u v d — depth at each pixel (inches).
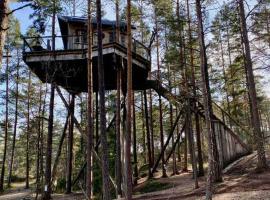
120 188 715.4
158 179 960.9
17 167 2146.9
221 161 835.4
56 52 747.4
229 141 952.9
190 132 757.3
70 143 909.2
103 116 526.9
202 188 654.5
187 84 846.5
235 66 1213.7
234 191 562.9
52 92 803.4
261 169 717.3
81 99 1326.3
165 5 821.9
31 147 1449.3
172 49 906.1
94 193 852.6
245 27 783.1
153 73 1007.0
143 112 1360.7
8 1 233.9
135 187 913.5
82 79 871.1
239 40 1203.2
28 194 1154.0
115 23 871.1
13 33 1322.6
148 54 813.9
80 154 1180.5
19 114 1471.5
